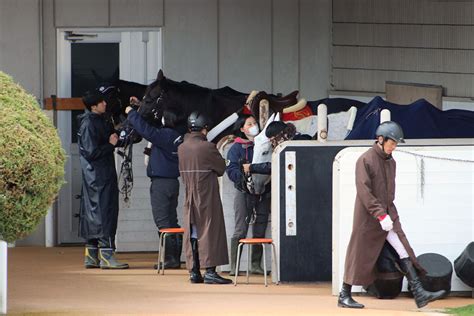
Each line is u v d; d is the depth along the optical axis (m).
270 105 28.97
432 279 23.05
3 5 35.34
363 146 25.56
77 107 35.22
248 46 36.31
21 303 22.56
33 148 20.52
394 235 21.88
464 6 30.88
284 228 26.30
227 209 27.84
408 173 24.00
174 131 28.92
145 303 22.59
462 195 24.14
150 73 35.94
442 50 31.91
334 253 23.91
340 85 36.31
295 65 36.47
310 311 21.42
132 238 33.06
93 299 23.27
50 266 29.91
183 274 28.08
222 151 28.20
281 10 36.44
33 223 21.06
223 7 36.16
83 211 29.22
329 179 26.42
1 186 20.27
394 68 34.00
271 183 26.62
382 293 23.19
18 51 35.34
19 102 21.30
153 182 29.12
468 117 28.14
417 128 27.72
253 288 25.39
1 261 20.41
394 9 33.94
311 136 28.16
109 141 29.30
